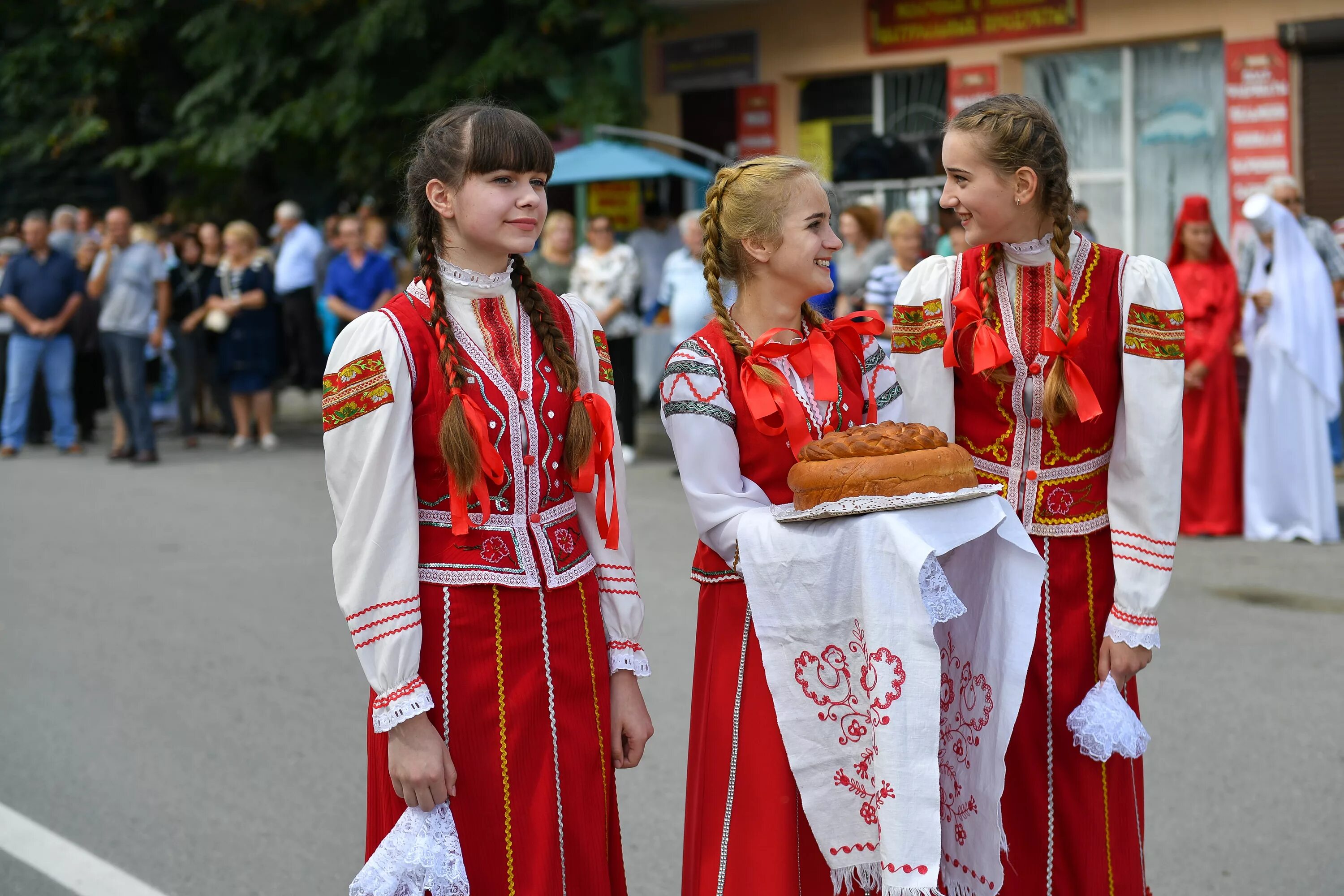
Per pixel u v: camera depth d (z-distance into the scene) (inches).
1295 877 149.0
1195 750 184.7
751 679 107.1
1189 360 314.0
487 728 96.5
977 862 106.3
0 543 347.6
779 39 587.2
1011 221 109.4
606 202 597.9
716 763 108.3
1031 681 110.4
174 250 534.0
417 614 95.0
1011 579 105.0
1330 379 306.7
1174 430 107.2
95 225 652.1
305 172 652.7
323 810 176.6
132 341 483.2
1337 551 297.6
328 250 543.2
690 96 616.7
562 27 547.2
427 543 97.6
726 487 108.0
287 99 579.5
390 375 95.4
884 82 575.2
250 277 513.7
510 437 98.0
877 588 97.9
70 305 523.2
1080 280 109.7
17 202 858.8
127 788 184.7
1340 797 169.0
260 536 347.6
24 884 156.8
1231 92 491.8
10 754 197.9
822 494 100.4
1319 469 307.0
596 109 536.4
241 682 228.4
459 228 99.4
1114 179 529.0
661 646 238.8
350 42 549.6
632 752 104.2
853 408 112.3
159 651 247.0
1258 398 309.6
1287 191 341.1
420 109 534.3
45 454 531.8
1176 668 218.5
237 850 165.0
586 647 100.6
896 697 97.3
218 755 195.8
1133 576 108.0
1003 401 111.4
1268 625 241.0
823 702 102.3
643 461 443.5
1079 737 106.3
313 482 432.5
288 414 649.0
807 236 108.3
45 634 260.7
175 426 619.2
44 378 553.0
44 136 680.4
